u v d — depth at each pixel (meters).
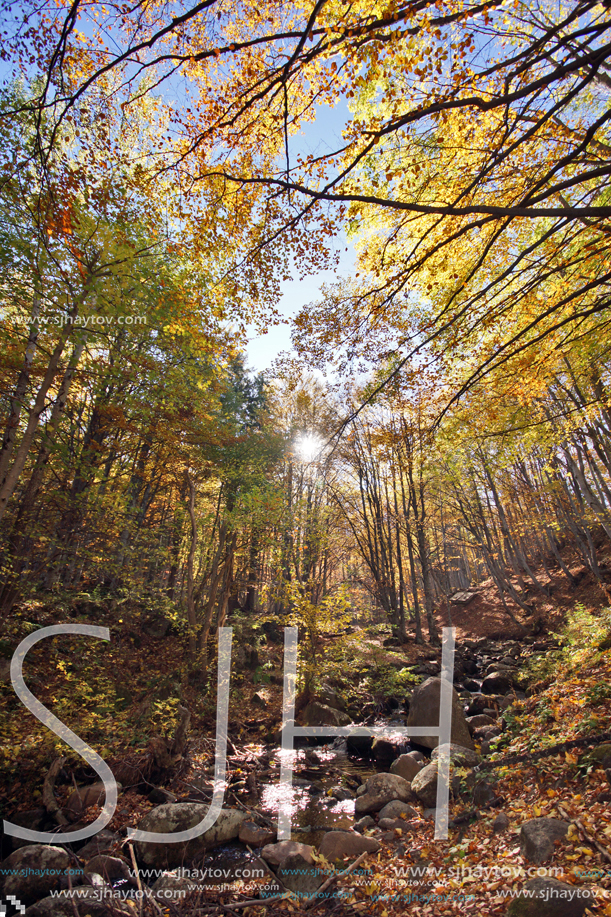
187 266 8.28
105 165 6.02
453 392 7.14
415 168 5.37
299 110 5.21
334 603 11.20
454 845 4.50
